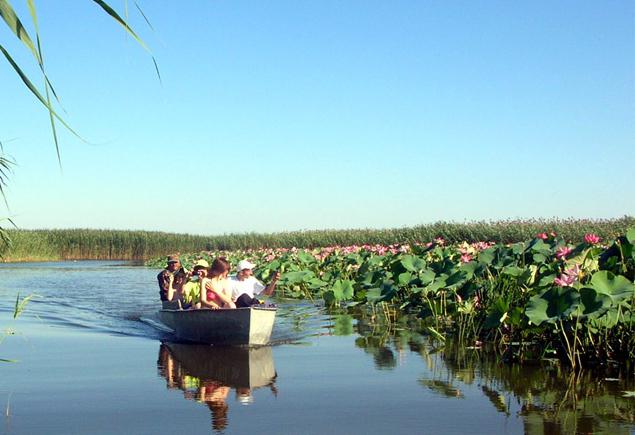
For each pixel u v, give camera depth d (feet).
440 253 49.70
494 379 21.18
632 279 26.86
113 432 15.67
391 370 22.88
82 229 173.99
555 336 26.35
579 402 18.16
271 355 26.55
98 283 75.25
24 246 153.99
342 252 72.49
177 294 37.96
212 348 28.76
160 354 27.09
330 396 19.22
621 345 24.08
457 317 32.86
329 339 30.48
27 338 31.89
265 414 17.30
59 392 19.86
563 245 35.76
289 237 142.41
